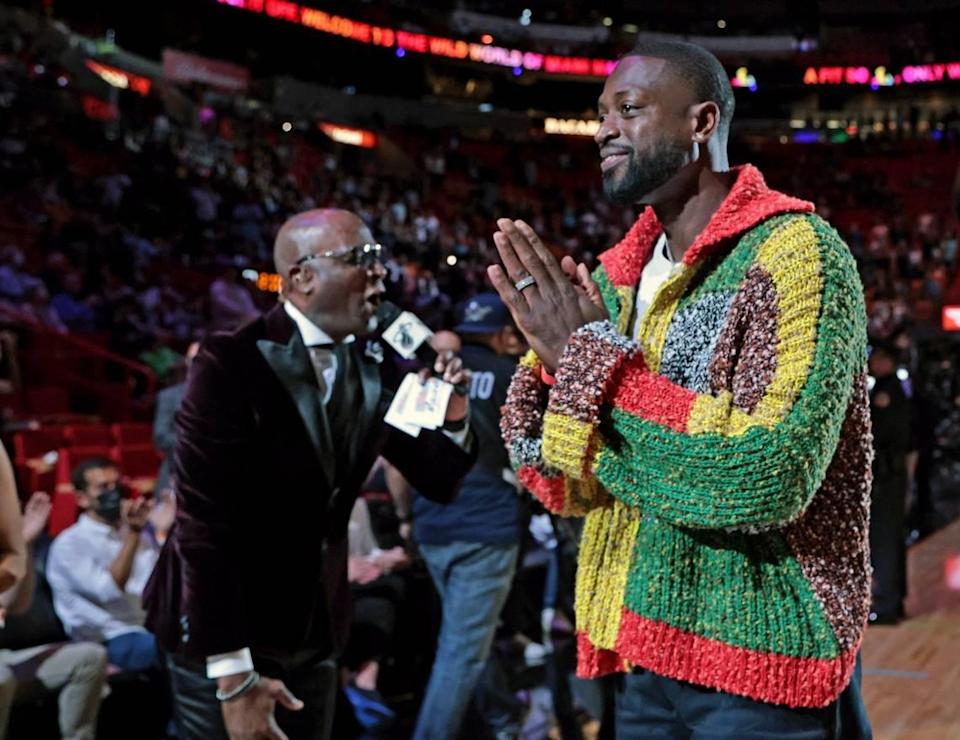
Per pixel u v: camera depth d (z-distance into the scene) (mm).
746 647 1304
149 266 13781
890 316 16750
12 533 2352
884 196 26891
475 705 3910
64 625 3822
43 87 17375
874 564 5477
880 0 28250
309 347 2154
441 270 17656
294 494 2096
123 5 23984
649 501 1269
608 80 1430
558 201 26453
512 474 3557
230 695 2016
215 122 21484
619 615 1383
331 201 20500
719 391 1310
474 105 30344
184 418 2061
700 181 1416
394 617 4414
